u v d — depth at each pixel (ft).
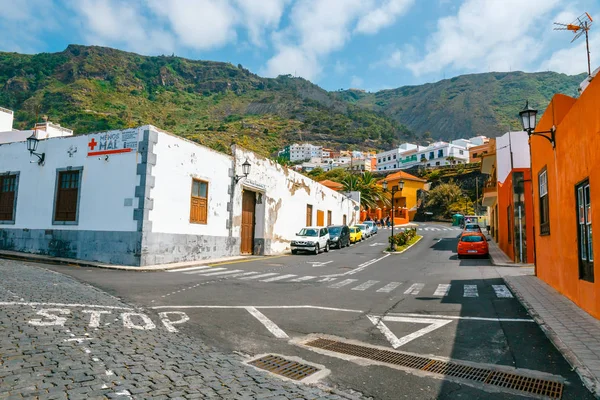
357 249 95.40
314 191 110.52
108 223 52.60
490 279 45.16
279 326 22.43
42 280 32.50
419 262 67.67
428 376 15.11
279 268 55.16
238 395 12.25
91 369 13.35
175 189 55.88
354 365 16.25
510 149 86.58
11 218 61.21
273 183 83.66
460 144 416.05
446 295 34.35
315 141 590.55
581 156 26.12
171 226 54.95
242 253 74.74
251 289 35.53
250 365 15.64
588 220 25.90
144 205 50.42
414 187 262.88
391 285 40.60
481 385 14.26
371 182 196.65
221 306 27.25
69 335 17.11
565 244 31.32
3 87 506.89
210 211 63.36
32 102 458.50
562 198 31.76
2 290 26.17
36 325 18.16
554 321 23.24
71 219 55.98
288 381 14.06
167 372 13.78
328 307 28.45
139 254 49.85
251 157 75.10
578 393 13.60
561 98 33.71
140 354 15.53
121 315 22.38
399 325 23.31
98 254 52.60
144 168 51.06
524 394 13.50
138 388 12.12
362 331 21.85
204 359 15.79
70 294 27.25
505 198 80.33
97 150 55.11
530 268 57.41
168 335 19.16
